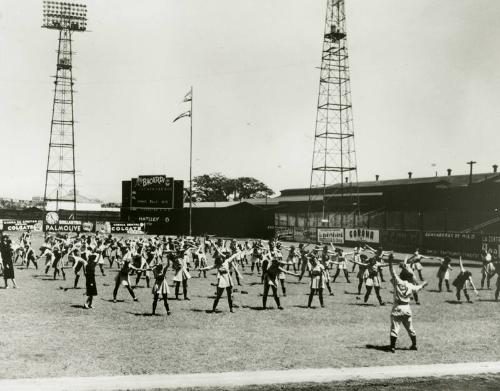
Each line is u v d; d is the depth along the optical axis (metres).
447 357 12.58
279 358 12.27
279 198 105.94
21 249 35.47
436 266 39.59
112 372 10.97
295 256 33.47
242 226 86.69
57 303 19.83
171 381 10.38
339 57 67.38
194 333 14.84
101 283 26.67
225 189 142.12
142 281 27.75
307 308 19.61
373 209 66.50
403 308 13.05
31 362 11.63
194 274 32.28
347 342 14.02
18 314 17.45
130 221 83.06
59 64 77.12
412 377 11.04
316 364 11.82
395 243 49.31
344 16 67.00
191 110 61.69
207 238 44.06
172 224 83.19
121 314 17.69
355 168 68.12
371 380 10.79
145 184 79.69
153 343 13.55
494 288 26.64
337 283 28.69
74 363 11.58
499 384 10.70
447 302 21.55
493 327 16.31
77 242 32.41
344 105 67.56
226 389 10.08
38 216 101.56
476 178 80.94
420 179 90.19
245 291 24.23
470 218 56.78
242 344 13.58
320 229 58.53
